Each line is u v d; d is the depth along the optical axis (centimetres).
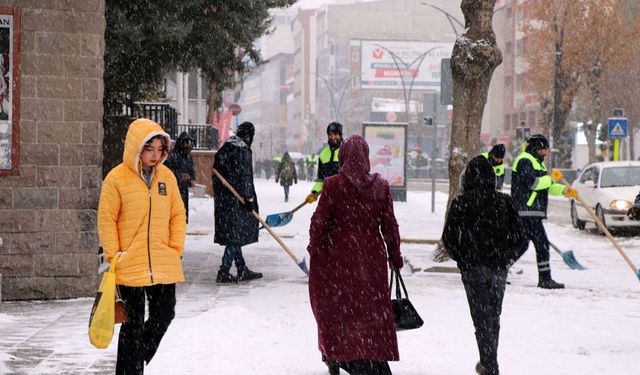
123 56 1923
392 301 813
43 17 1286
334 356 795
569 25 6450
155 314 772
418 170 9375
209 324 1002
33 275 1291
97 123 1302
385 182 819
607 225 2681
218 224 1513
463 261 855
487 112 12581
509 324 1152
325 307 804
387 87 13562
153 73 2103
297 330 1054
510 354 962
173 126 3366
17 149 1281
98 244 1316
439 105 3519
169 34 1892
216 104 5072
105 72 2005
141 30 1847
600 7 6431
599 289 1520
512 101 11288
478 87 1773
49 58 1288
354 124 14462
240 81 4028
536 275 1719
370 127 4191
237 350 909
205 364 850
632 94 6756
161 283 758
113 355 907
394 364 891
